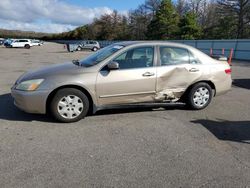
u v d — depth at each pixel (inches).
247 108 260.8
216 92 253.1
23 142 168.4
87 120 211.3
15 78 424.5
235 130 199.5
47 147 162.1
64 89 200.7
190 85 239.5
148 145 168.6
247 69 654.5
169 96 232.5
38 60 829.2
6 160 145.1
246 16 1781.5
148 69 220.8
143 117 222.4
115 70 211.2
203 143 174.2
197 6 2586.1
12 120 207.6
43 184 123.8
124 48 217.5
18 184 123.3
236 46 1109.7
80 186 123.2
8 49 1668.3
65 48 1907.0
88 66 212.2
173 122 212.7
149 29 2226.9
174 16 2154.3
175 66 230.7
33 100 196.7
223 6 1849.2
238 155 158.6
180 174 135.8
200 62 243.1
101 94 209.2
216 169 141.7
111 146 165.8
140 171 137.5
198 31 1950.1
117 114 227.8
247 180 132.3
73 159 148.1
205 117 228.4
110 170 137.6
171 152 159.8
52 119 211.0
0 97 281.4
